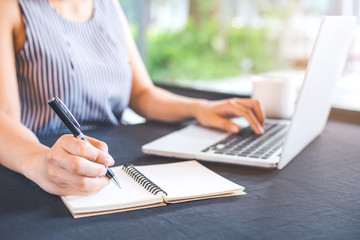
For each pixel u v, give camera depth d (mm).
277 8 7215
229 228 543
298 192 670
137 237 520
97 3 1161
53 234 529
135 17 2869
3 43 945
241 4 7387
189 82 7312
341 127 1113
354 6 1545
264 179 728
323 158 850
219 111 1022
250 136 946
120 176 703
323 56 754
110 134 1028
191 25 7203
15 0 991
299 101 728
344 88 1576
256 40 7445
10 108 896
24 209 603
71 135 650
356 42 1647
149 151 847
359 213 593
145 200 609
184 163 781
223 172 761
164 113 1166
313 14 6797
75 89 1057
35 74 1024
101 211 591
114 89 1155
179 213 588
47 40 1024
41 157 659
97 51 1137
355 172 770
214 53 7449
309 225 553
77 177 605
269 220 567
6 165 738
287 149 764
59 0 1081
